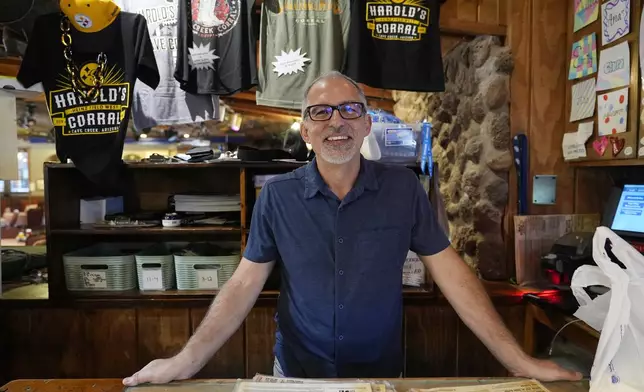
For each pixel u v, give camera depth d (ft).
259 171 8.02
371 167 4.98
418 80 7.15
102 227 7.68
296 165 7.34
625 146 6.18
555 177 7.68
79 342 7.32
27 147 23.22
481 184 8.00
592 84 6.86
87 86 6.97
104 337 7.34
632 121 6.06
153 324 7.36
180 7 7.16
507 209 7.79
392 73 7.11
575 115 7.29
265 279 5.10
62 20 6.84
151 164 7.32
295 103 7.30
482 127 8.06
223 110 16.21
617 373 3.30
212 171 8.71
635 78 5.99
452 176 9.33
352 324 4.73
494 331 4.43
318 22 7.26
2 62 8.50
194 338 4.38
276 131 23.79
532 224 7.47
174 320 7.36
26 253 9.17
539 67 7.63
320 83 4.75
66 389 3.97
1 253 8.32
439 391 3.32
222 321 4.60
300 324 4.86
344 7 7.29
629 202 6.28
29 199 22.61
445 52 9.67
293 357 4.95
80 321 7.30
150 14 7.45
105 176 7.10
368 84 7.04
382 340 4.87
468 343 7.32
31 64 6.87
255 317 7.34
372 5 6.98
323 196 4.79
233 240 8.79
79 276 7.57
